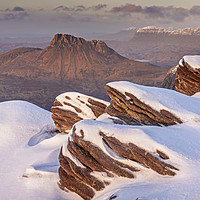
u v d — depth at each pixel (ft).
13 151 86.07
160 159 31.73
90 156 38.34
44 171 54.19
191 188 23.90
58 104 89.35
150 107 46.88
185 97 51.49
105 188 35.76
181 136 36.88
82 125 40.52
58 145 81.82
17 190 51.75
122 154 35.58
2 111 124.57
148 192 26.30
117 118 50.26
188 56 80.33
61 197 43.86
